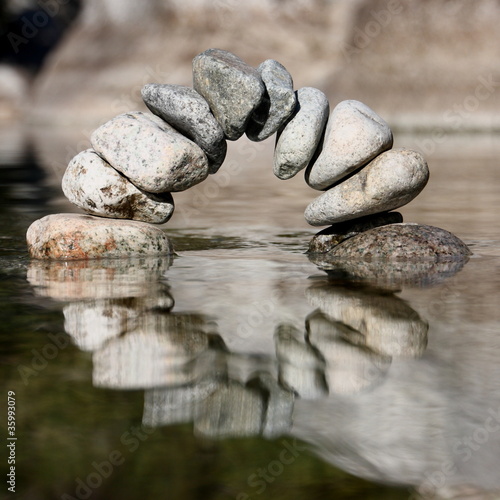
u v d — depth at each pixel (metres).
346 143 5.99
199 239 7.42
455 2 23.84
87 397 3.16
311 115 6.03
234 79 5.79
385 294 4.95
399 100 22.98
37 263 6.10
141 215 6.45
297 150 6.00
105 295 4.96
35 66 31.55
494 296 4.84
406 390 3.22
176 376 3.40
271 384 3.31
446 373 3.41
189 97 5.95
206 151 6.12
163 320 4.34
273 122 5.95
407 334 4.02
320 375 3.41
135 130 6.14
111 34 27.28
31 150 18.17
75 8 32.31
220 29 25.88
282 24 25.73
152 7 26.80
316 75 24.25
